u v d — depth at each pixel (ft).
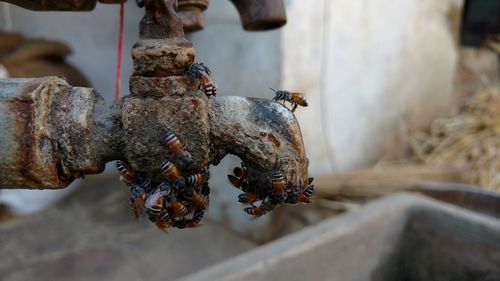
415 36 3.09
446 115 3.45
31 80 0.66
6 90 0.64
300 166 0.69
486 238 1.36
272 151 0.67
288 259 1.28
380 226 1.47
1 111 0.63
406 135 3.21
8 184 0.65
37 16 3.16
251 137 0.67
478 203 1.65
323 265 1.34
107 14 3.15
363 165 2.94
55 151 0.66
